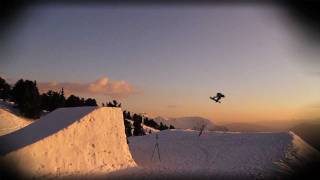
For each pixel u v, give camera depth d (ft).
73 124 91.61
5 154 74.33
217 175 92.73
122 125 104.22
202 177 90.38
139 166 101.14
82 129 92.94
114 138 100.32
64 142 87.04
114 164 95.66
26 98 261.44
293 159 109.81
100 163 92.58
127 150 103.04
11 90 282.56
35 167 77.87
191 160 112.68
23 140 85.10
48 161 81.10
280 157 111.24
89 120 95.61
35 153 79.41
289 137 127.13
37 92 271.28
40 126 95.86
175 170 97.55
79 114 97.71
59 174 81.00
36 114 259.80
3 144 81.35
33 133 90.68
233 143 131.44
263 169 100.53
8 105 265.34
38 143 81.05
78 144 90.12
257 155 114.52
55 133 86.58
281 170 99.66
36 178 76.33
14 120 220.64
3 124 208.54
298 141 124.67
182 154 121.49
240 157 113.91
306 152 117.70
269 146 121.90
